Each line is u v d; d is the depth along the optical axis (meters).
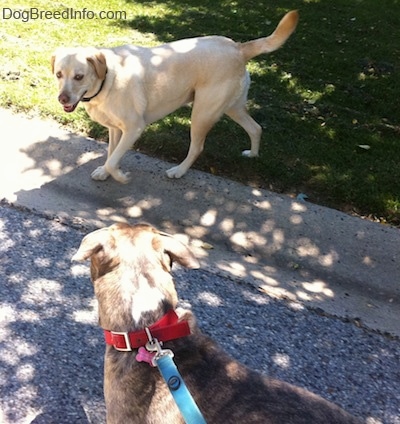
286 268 1.49
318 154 1.92
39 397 1.02
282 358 1.18
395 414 1.10
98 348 1.14
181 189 1.68
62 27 2.72
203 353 0.78
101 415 1.01
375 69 2.67
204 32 2.88
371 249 1.54
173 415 0.73
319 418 0.71
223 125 2.02
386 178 1.82
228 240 1.55
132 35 2.74
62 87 1.44
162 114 1.64
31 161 1.72
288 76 2.48
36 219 1.48
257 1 3.52
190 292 1.32
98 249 0.77
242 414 0.71
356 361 1.21
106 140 1.86
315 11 3.43
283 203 1.66
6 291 1.25
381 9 3.57
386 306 1.40
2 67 2.17
